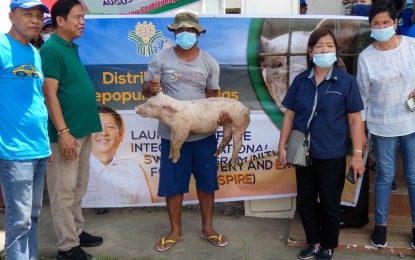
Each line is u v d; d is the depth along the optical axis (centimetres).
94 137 401
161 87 337
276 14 379
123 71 391
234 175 401
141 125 398
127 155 404
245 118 337
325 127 308
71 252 331
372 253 342
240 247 360
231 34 383
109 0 461
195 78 333
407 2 449
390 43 315
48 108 305
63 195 322
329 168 312
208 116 324
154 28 385
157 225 404
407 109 316
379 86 317
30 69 270
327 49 299
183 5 464
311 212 332
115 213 431
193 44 317
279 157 333
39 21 269
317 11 816
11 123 265
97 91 395
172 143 324
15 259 283
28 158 271
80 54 390
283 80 388
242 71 388
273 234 382
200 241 371
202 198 362
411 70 311
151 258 345
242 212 427
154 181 407
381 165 331
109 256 347
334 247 330
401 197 406
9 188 272
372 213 397
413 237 336
